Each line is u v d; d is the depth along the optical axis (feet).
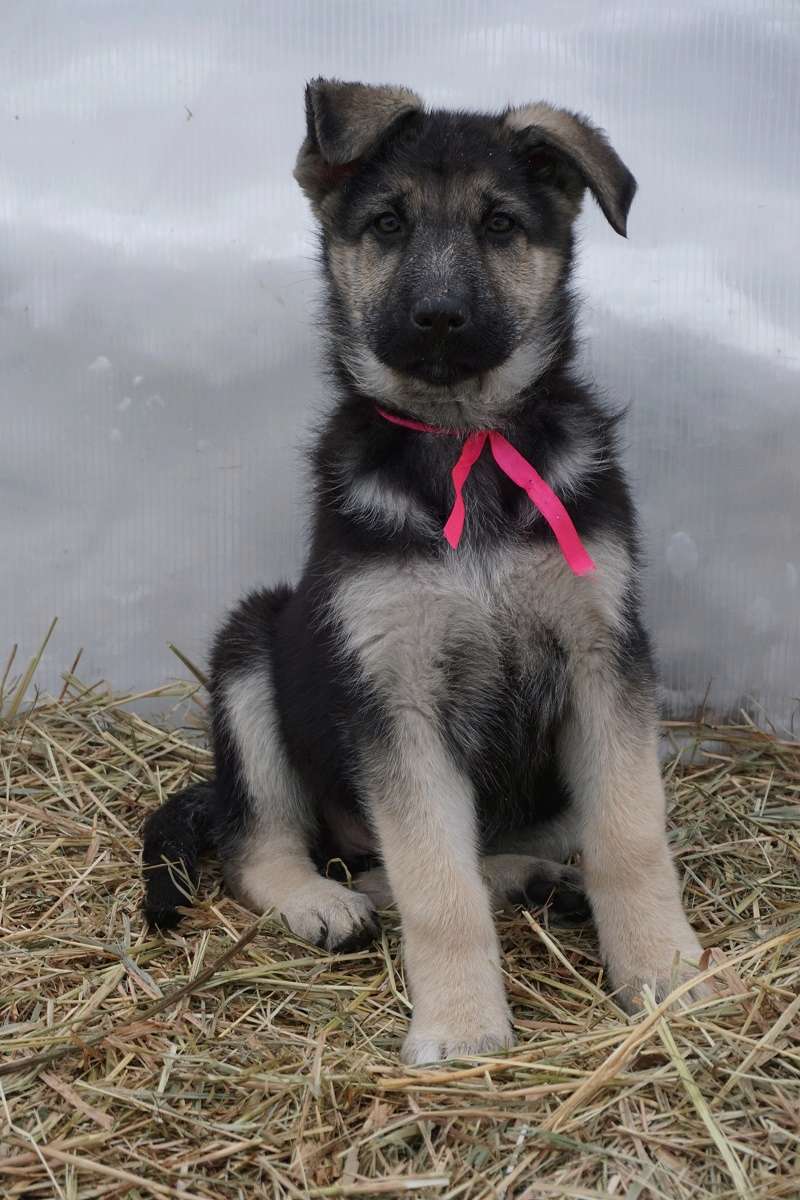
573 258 3.93
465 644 3.72
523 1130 3.27
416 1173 3.24
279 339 4.49
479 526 3.70
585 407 3.86
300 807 4.07
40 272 4.50
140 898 3.89
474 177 3.76
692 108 4.40
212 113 4.46
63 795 4.20
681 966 3.58
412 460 3.75
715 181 4.41
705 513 4.47
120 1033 3.51
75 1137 3.32
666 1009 3.44
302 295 4.47
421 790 3.62
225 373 4.51
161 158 4.48
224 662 4.13
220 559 4.58
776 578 4.46
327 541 3.76
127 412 4.55
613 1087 3.34
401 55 4.44
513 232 3.78
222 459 4.55
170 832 3.98
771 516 4.45
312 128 3.86
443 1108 3.33
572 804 3.92
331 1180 3.25
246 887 3.95
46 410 4.55
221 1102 3.39
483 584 3.67
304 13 4.44
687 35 4.38
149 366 4.52
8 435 4.55
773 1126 3.26
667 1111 3.30
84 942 3.75
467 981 3.52
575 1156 3.25
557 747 3.87
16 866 3.98
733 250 4.42
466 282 3.67
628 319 4.44
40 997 3.62
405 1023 3.58
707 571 4.48
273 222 4.48
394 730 3.66
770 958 3.60
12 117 4.48
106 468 4.56
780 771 4.31
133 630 4.61
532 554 3.68
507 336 3.75
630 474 4.44
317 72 4.45
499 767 3.89
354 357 3.86
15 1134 3.32
